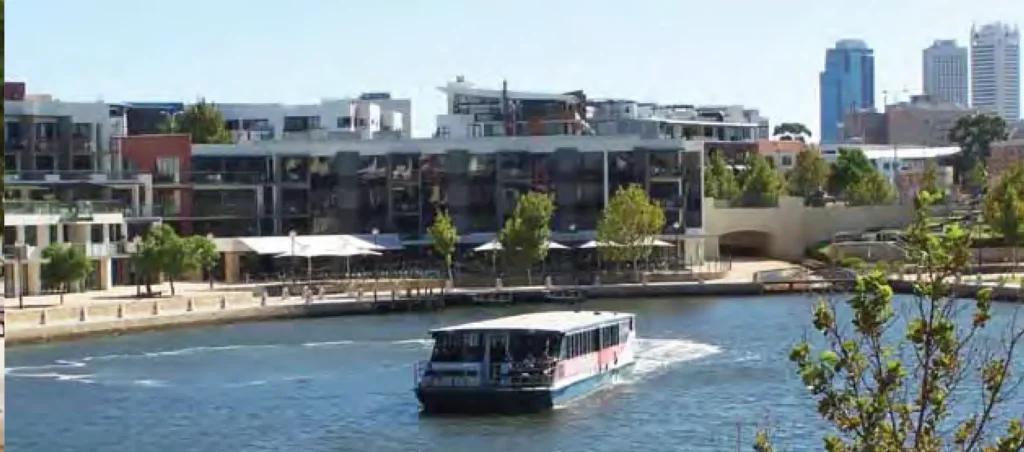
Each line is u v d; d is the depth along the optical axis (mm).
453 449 59156
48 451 59875
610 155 160375
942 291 21406
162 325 111062
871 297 21672
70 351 95625
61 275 115500
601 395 72312
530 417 66375
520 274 142750
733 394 72000
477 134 199125
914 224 22141
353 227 159250
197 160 157875
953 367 21406
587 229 158625
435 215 159375
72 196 143375
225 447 60531
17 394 74875
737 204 174000
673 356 88250
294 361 88812
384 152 159750
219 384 78188
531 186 159750
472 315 122312
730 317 114312
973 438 22203
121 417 67812
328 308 123250
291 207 158500
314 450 59562
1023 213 135000
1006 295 81625
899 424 22438
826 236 169125
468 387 67000
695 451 57906
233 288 131125
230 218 155875
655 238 149375
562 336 69125
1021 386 61625
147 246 121438
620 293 136875
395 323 115938
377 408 69500
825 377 21969
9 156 153250
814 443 58656
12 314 100938
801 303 126125
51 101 157000
